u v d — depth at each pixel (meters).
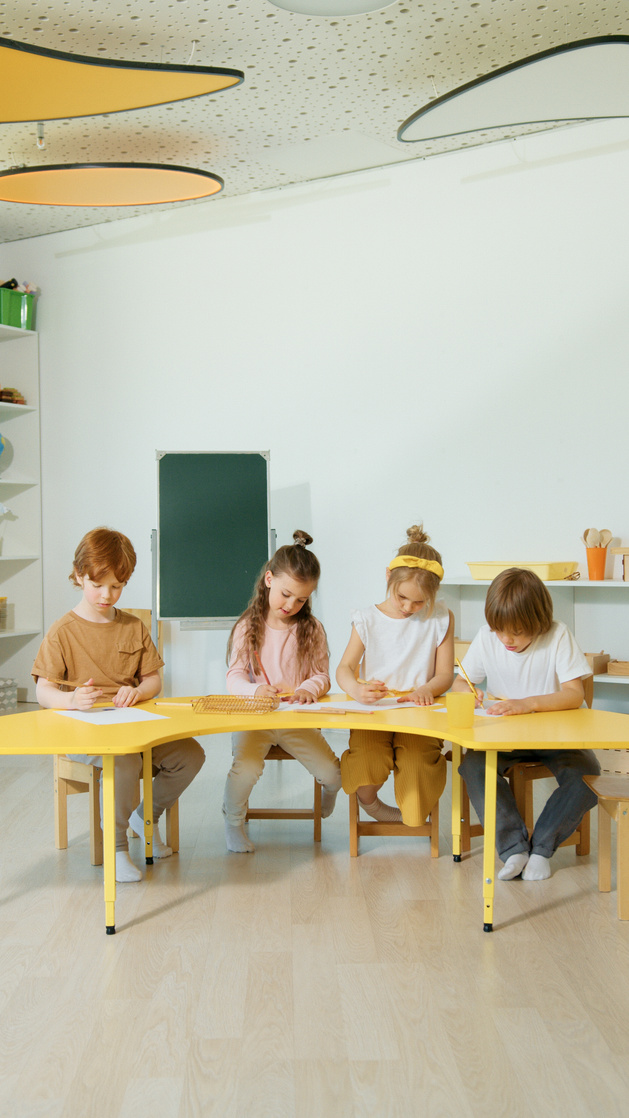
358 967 2.02
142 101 3.16
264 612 2.84
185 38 3.41
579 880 2.58
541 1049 1.68
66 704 2.48
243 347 4.99
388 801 3.44
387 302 4.65
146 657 2.74
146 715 2.38
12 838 3.01
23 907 2.38
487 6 3.21
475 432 4.48
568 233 4.26
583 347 4.25
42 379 5.51
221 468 4.48
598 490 4.23
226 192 4.95
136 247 5.23
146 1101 1.53
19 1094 1.55
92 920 2.29
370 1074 1.60
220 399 5.05
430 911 2.34
